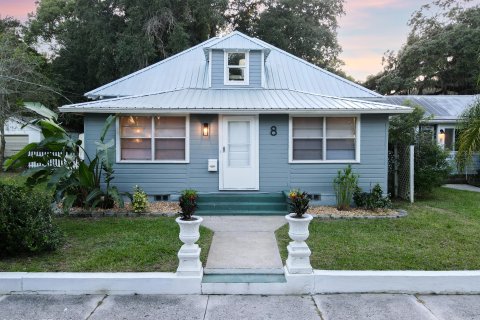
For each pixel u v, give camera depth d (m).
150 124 10.02
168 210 8.98
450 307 4.30
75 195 8.70
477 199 11.52
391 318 4.02
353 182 9.26
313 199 10.00
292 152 10.05
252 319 3.98
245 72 11.89
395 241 6.52
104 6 23.67
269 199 9.57
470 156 6.55
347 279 4.70
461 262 5.39
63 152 8.82
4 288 4.61
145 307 4.27
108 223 7.81
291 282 4.68
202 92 11.39
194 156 10.02
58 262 5.38
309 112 9.52
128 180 9.98
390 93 29.64
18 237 5.44
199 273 4.73
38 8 30.06
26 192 6.21
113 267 5.16
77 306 4.29
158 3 21.50
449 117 16.06
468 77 26.20
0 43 17.72
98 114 9.86
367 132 9.95
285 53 13.50
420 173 11.02
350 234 6.98
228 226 7.85
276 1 27.27
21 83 17.14
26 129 20.86
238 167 10.04
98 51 22.91
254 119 9.98
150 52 21.16
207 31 24.48
